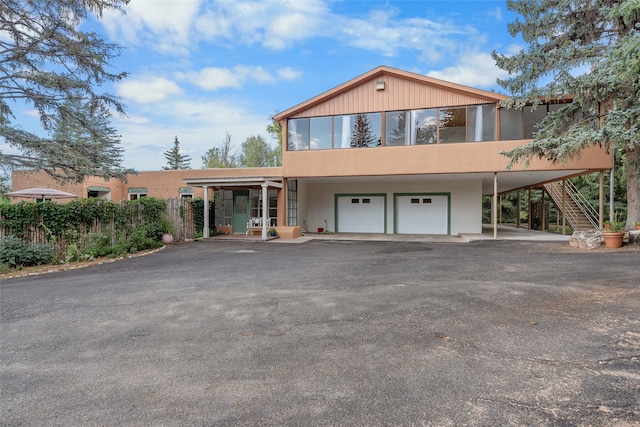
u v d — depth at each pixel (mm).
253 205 17109
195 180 15055
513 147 12797
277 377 2809
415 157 13742
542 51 11875
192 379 2807
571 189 17734
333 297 5195
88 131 13219
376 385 2650
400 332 3723
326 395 2527
